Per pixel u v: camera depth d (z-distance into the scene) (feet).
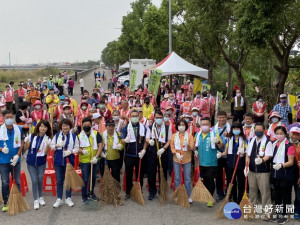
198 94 39.91
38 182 21.97
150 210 21.57
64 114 31.99
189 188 22.85
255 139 20.13
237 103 40.50
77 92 104.32
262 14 34.94
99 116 26.86
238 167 20.90
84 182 22.21
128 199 23.50
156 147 23.02
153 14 92.53
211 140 21.57
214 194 24.52
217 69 111.86
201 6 47.52
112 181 22.63
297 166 19.24
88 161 21.99
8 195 21.40
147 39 99.60
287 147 18.88
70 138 21.47
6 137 20.79
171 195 24.23
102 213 21.04
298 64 51.78
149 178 23.15
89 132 22.12
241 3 38.60
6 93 54.70
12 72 166.30
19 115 32.22
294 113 34.73
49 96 38.63
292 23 42.80
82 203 22.67
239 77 61.11
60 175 21.68
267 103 52.26
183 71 49.78
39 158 21.53
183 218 20.34
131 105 42.01
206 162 21.83
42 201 22.29
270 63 63.67
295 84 62.39
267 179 19.77
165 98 41.73
